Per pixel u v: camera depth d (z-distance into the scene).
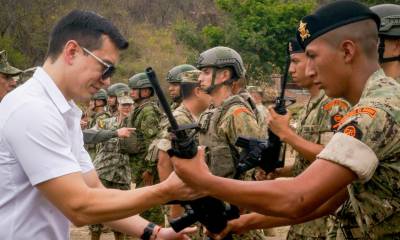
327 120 3.95
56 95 2.65
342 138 2.28
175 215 4.68
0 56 5.70
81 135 2.95
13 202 2.64
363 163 2.25
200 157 2.40
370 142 2.27
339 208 2.93
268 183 2.34
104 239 8.40
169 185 2.54
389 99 2.32
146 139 7.65
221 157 4.32
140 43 38.56
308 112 4.15
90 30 2.68
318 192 2.28
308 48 2.46
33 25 32.81
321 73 2.45
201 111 5.14
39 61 33.34
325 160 2.29
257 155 3.47
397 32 3.43
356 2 2.43
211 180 2.37
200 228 4.39
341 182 2.27
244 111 4.32
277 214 2.33
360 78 2.42
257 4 28.59
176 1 45.19
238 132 4.27
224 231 3.05
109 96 9.84
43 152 2.54
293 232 4.20
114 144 7.76
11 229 2.63
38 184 2.56
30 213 2.65
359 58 2.41
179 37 35.03
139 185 7.79
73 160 2.61
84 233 8.75
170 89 7.14
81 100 2.78
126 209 2.54
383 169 2.34
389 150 2.29
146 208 2.57
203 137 4.41
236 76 4.58
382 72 2.44
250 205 2.35
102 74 2.71
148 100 7.84
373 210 2.42
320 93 4.08
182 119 4.98
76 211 2.56
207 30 29.56
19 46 32.72
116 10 40.25
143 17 43.09
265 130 4.58
